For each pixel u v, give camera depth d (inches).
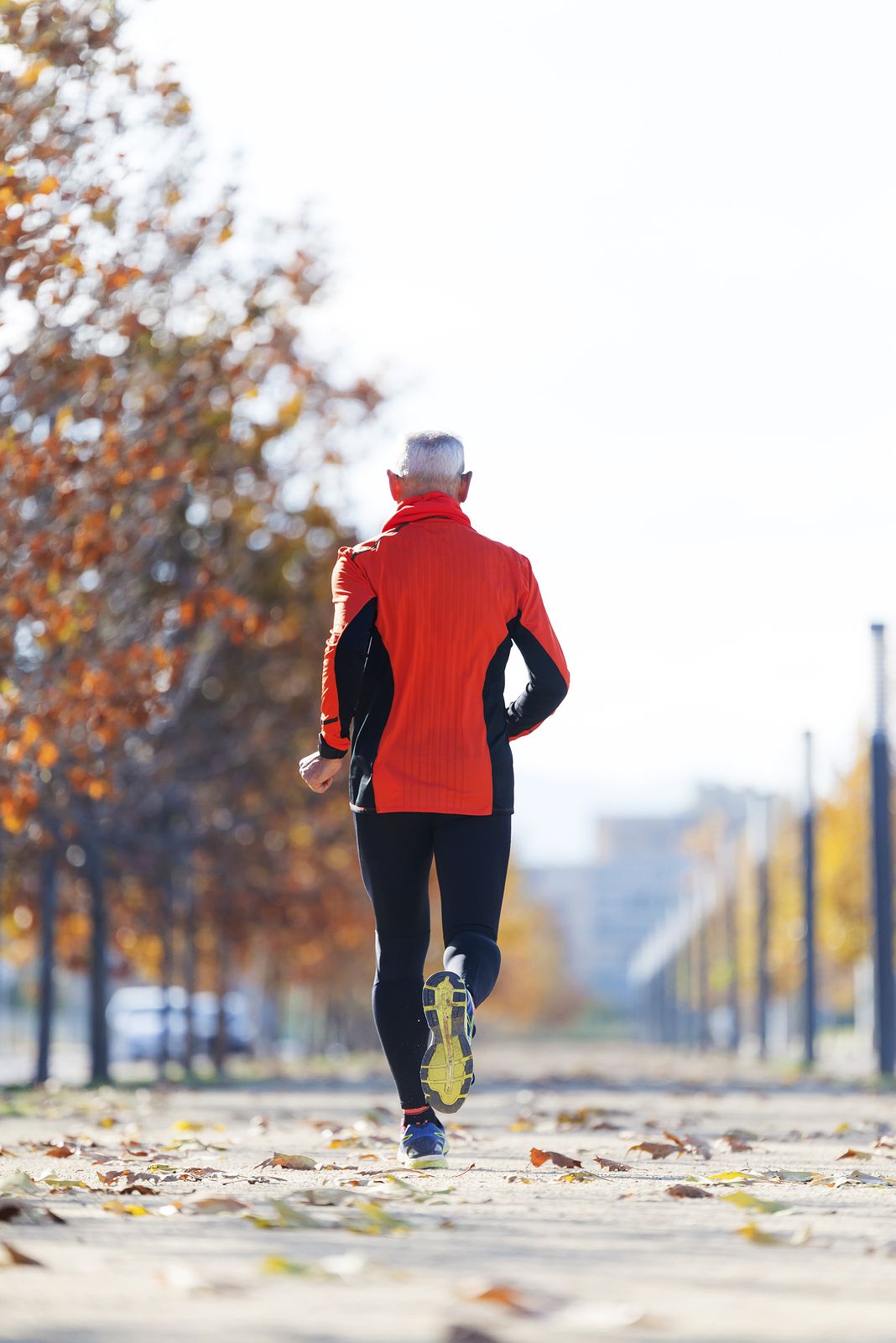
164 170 1482.5
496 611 559.2
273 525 2386.8
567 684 572.1
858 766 4439.0
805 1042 3454.7
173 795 2386.8
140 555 1809.8
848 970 5762.8
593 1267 342.6
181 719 2378.2
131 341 1598.2
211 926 3127.5
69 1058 5885.8
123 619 1921.8
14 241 1259.2
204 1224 420.2
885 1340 258.1
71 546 1517.0
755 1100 1453.0
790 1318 279.0
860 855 4382.4
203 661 2212.1
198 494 2114.9
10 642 1545.3
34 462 1460.4
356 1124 926.4
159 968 3523.6
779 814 5664.4
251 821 2711.6
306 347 2031.3
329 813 2903.5
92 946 2311.8
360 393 2341.3
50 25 1251.8
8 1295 301.6
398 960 578.2
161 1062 2721.5
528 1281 321.4
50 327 1457.9
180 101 1318.9
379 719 559.2
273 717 2536.9
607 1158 637.3
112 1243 379.9
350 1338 254.7
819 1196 494.9
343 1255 358.9
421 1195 476.4
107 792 1966.0
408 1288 311.6
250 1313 281.3
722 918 7362.2
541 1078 2198.6
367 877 570.6
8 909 2694.4
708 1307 290.8
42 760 1603.1
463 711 555.2
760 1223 418.0
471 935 550.6
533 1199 478.0
